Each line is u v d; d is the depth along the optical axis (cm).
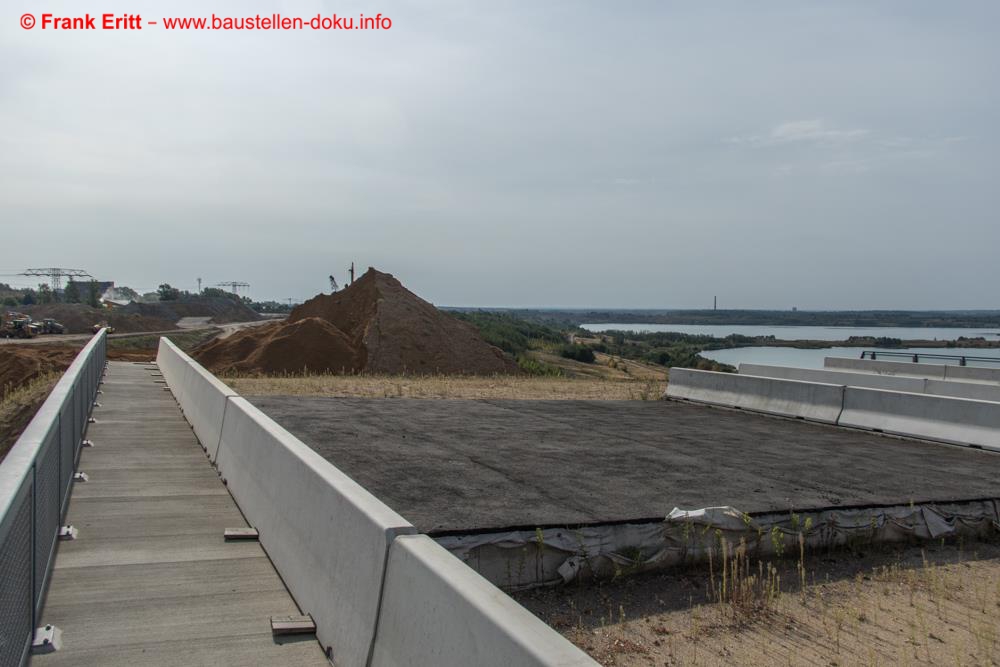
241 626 497
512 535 655
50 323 7269
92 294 14288
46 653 446
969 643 574
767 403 1606
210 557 634
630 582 672
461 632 333
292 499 608
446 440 1173
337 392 1875
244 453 815
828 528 780
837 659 539
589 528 681
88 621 495
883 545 807
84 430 1158
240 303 16338
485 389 2064
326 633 468
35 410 1830
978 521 858
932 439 1286
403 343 3105
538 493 831
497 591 342
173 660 443
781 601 643
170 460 1015
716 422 1475
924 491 906
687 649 546
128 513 757
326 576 496
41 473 524
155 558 626
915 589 684
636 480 916
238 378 2311
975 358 2202
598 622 588
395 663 379
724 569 658
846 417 1441
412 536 420
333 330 3086
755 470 1006
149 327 9512
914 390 1833
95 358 1627
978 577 724
